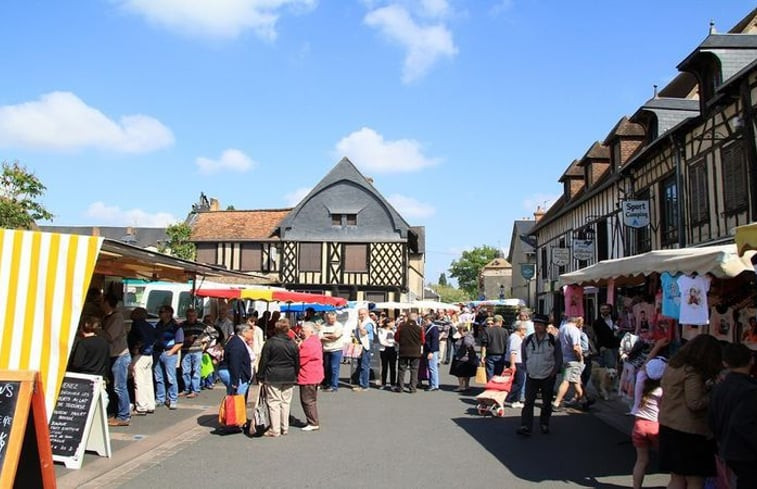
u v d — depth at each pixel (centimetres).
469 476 670
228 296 1448
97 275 1153
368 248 3691
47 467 462
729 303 748
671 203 1614
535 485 636
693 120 1420
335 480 650
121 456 738
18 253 630
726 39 1327
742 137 1241
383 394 1374
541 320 903
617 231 2003
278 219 3897
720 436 438
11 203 2023
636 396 621
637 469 600
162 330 1093
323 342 1424
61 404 715
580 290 1126
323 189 3756
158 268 1112
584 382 1188
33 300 625
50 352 619
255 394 1302
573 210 2528
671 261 682
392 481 648
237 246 3759
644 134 1969
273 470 689
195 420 983
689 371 502
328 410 1134
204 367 1329
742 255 555
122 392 916
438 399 1296
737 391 429
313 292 3681
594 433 916
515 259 4716
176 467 699
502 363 1359
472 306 4069
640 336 1013
